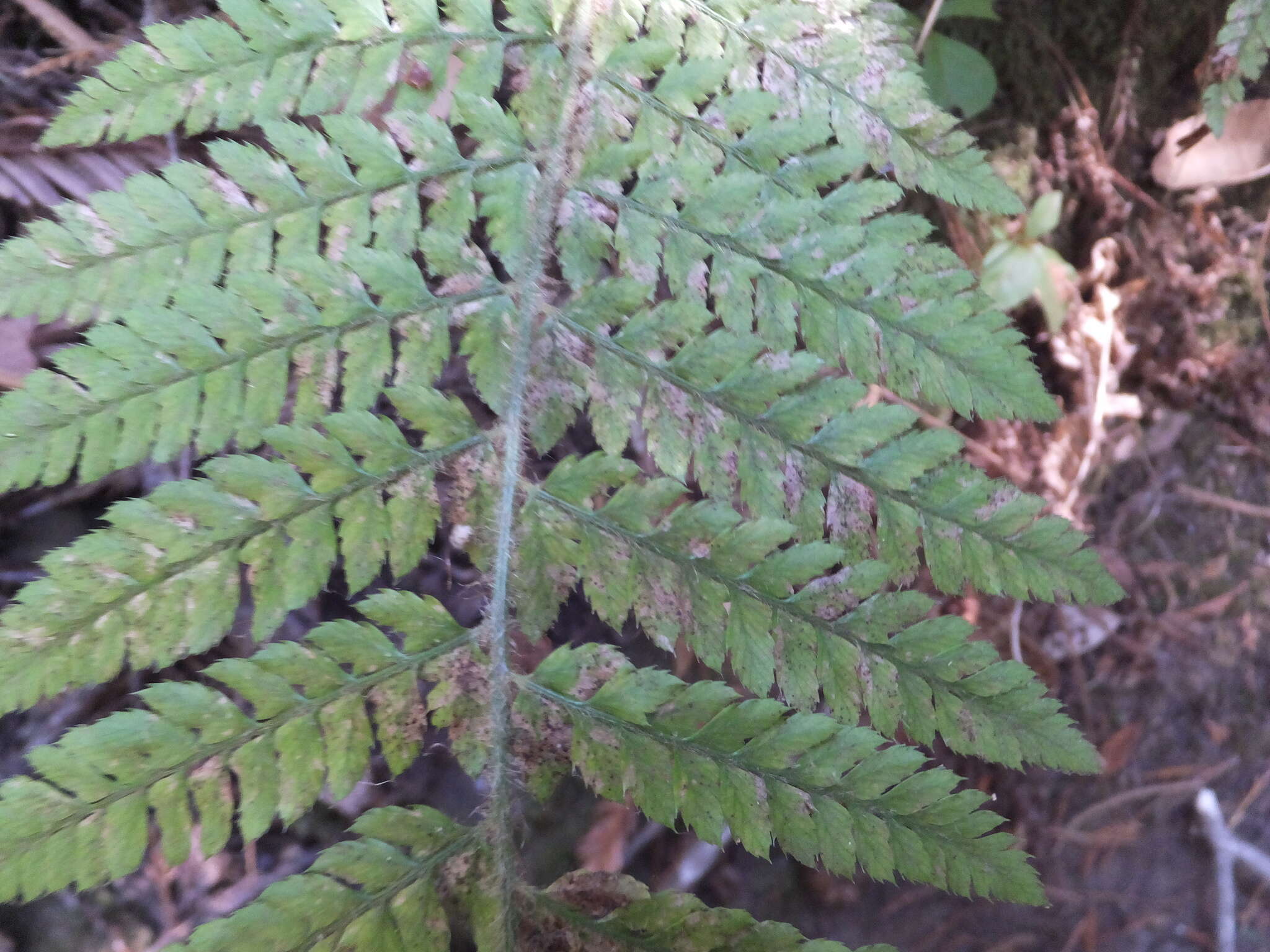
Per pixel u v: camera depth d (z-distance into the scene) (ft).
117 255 0.38
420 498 0.40
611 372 0.42
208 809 0.36
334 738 0.38
